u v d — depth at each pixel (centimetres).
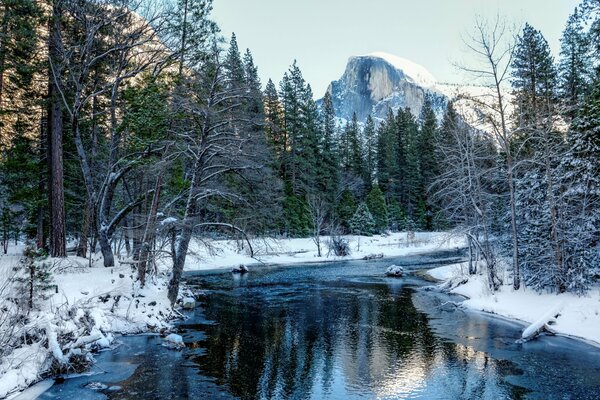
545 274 1827
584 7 2177
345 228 5869
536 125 2014
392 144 6906
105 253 2019
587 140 1784
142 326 1542
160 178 1845
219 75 1892
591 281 1742
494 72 1973
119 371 1135
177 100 1820
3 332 1112
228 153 1834
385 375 1117
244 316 1831
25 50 1970
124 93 1916
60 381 1059
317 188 5591
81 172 2827
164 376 1102
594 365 1161
